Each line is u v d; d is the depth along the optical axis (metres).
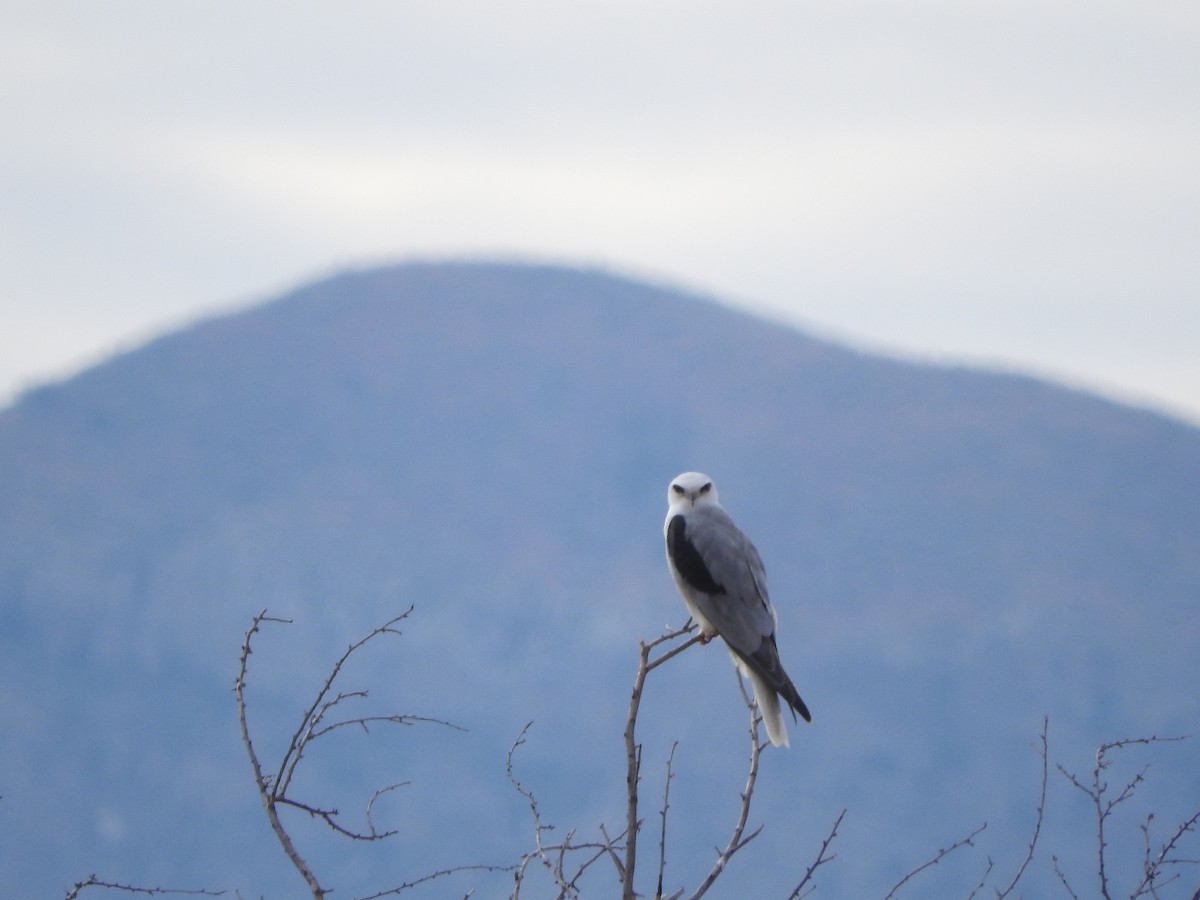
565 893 5.71
